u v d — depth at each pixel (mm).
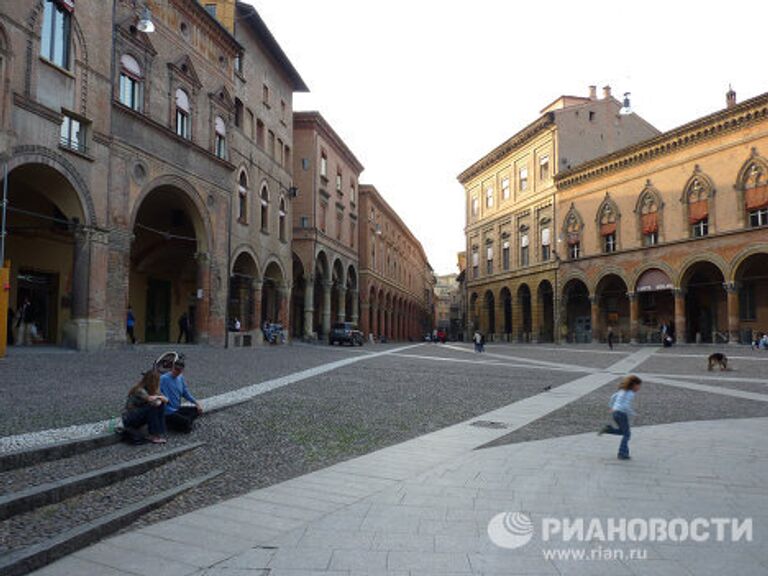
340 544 4930
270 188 36938
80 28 20016
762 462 7852
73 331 19922
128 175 22578
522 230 56938
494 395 14984
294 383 15492
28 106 17578
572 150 51406
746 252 35562
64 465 6711
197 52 28109
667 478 7027
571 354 34312
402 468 7512
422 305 110688
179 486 6465
